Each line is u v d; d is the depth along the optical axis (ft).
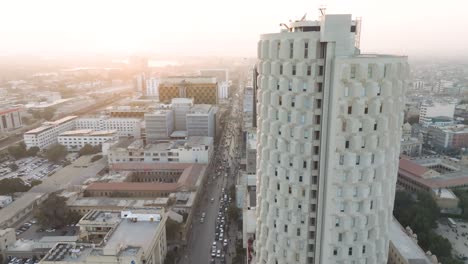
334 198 231.71
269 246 273.13
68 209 592.60
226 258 497.05
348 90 214.48
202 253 512.63
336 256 243.40
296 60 225.15
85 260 372.58
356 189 231.71
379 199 237.25
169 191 653.71
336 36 210.38
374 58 210.18
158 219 473.67
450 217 626.64
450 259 454.40
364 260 245.65
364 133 221.25
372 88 212.84
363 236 239.09
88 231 479.82
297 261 259.39
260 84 259.39
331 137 221.87
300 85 227.81
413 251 436.35
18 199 647.97
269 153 259.39
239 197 612.70
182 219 552.82
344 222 235.20
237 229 576.20
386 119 220.64
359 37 249.14
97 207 593.83
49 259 376.89
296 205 248.73
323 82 220.43
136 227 456.45
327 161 229.04
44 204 586.04
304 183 242.78
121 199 622.54
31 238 549.95
